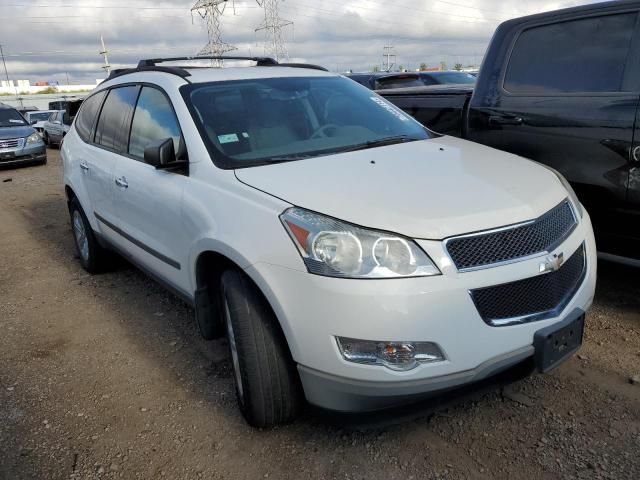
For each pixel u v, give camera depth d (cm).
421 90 556
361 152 312
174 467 259
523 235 241
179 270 329
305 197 250
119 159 404
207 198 290
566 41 387
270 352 253
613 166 351
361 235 228
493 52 430
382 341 221
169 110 350
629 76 349
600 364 316
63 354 375
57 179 1195
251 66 411
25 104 6022
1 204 945
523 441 259
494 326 230
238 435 278
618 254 367
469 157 310
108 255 518
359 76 1166
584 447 252
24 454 273
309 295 230
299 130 340
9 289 509
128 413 302
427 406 236
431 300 221
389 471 247
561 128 375
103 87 486
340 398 236
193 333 394
